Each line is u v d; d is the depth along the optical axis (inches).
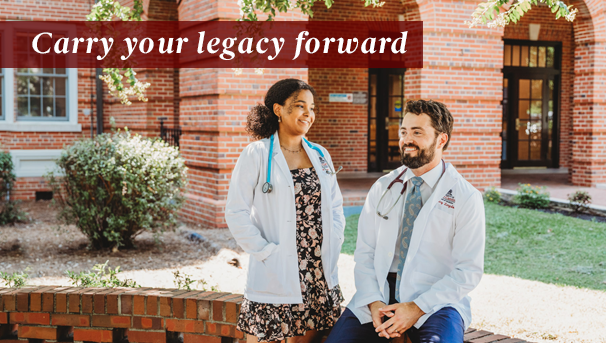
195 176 375.9
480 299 205.2
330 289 105.5
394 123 566.6
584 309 192.9
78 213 287.3
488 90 426.9
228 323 116.0
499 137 434.6
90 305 122.6
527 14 586.6
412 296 96.3
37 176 489.1
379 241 100.9
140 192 283.9
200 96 361.4
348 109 546.0
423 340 90.1
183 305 119.0
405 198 100.1
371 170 566.6
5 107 484.7
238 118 344.5
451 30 411.2
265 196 102.7
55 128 495.5
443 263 98.1
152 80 468.1
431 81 411.2
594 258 261.0
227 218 101.3
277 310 101.0
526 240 299.4
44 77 497.7
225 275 244.8
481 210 95.3
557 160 620.7
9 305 125.2
